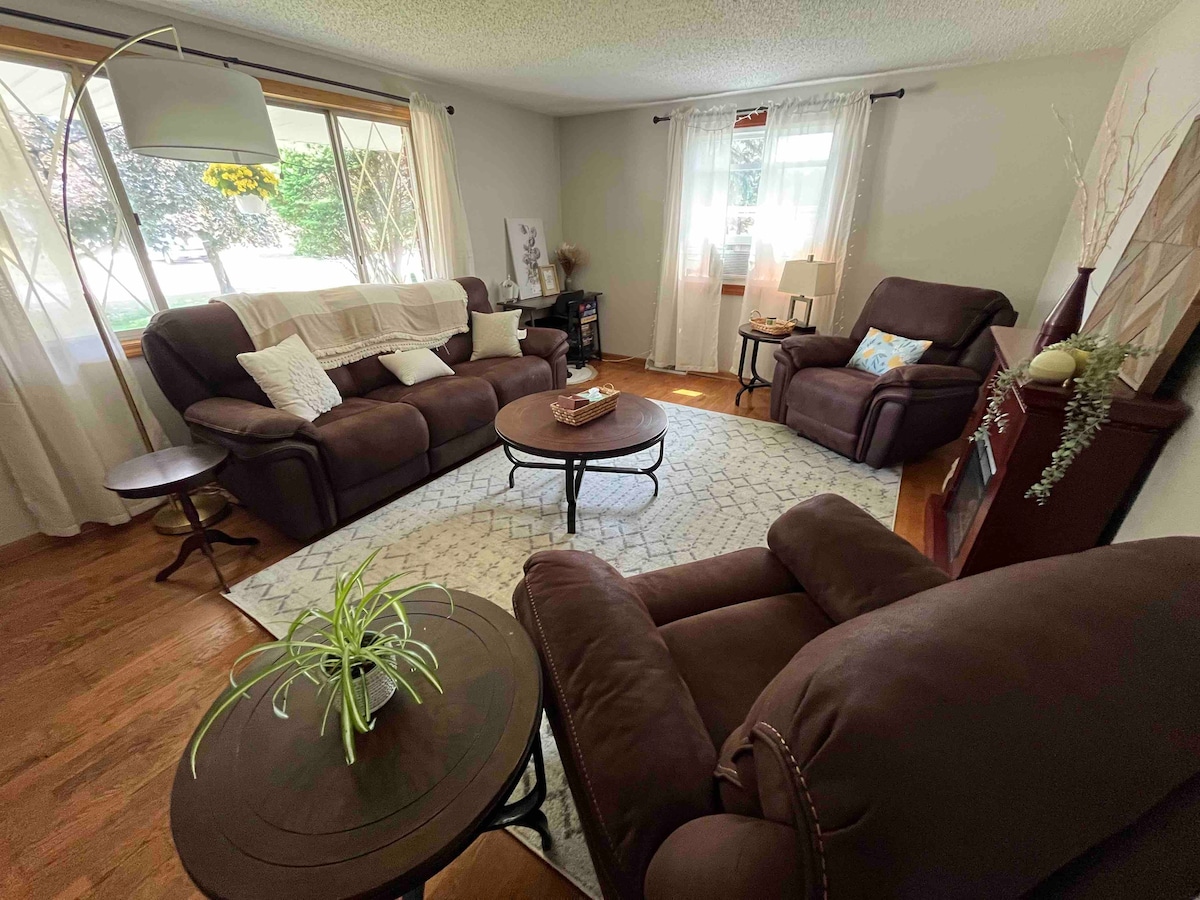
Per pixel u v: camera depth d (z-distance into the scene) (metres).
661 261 4.53
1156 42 2.33
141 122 1.66
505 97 4.02
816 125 3.54
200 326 2.28
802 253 3.87
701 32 2.54
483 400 2.93
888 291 3.28
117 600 1.89
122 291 2.41
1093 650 0.40
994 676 0.38
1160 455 1.30
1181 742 0.38
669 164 4.19
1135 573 0.47
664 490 2.66
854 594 1.09
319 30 2.52
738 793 0.61
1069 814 0.36
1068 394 1.35
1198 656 0.40
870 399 2.74
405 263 3.75
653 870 0.60
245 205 2.79
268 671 0.77
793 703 0.45
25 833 1.15
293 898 0.62
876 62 3.04
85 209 2.25
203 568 2.08
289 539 2.28
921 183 3.43
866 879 0.34
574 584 1.00
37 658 1.63
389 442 2.40
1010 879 0.34
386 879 0.64
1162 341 1.27
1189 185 1.38
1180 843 0.39
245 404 2.21
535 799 1.03
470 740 0.82
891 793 0.35
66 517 2.21
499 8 2.24
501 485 2.74
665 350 4.74
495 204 4.33
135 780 1.26
